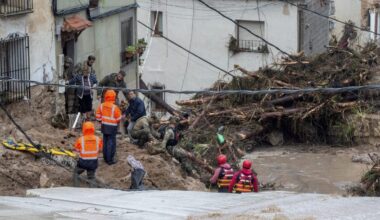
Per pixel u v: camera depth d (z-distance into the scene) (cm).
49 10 2995
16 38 2798
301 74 3709
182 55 5103
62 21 3092
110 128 2475
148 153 2683
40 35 2952
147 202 1870
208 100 3669
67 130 2886
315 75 3694
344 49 3822
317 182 3094
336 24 5719
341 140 3666
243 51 4972
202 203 1827
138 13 5100
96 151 2294
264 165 3353
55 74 3033
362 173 3186
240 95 3647
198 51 5062
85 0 3294
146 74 5169
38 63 2942
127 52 3844
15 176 2222
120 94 3525
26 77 2839
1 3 2723
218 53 5028
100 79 3556
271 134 3697
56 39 3055
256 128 3581
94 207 1811
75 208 1803
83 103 2995
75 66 3136
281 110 3603
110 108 2481
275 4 4872
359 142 3641
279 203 1762
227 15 4972
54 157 2380
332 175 3192
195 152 3155
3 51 2742
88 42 3416
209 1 4978
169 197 1945
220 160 2297
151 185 2433
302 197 1853
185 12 5044
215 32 5016
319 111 3594
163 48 5122
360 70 3675
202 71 5094
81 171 2308
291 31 4888
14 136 2512
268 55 4909
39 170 2280
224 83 3766
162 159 2614
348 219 1526
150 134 2766
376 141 3603
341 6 5825
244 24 4969
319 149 3612
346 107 3622
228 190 2258
